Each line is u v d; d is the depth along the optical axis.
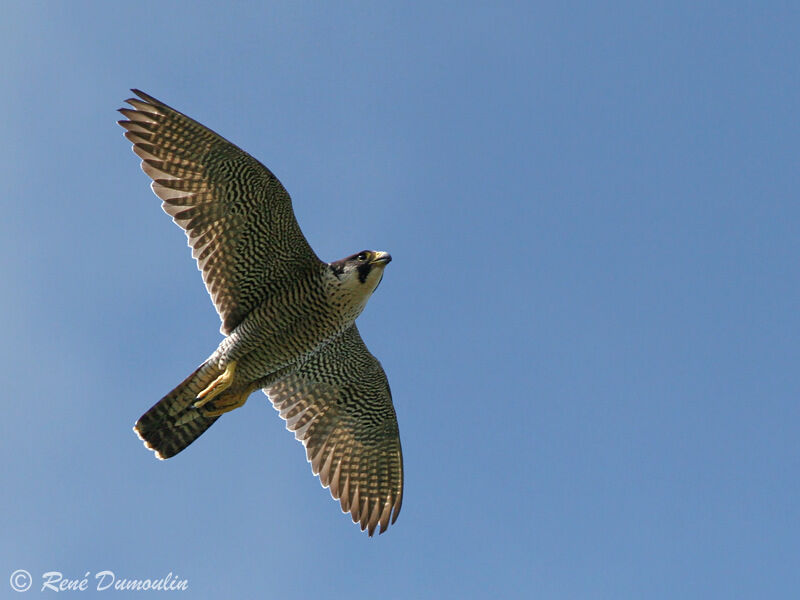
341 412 18.73
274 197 15.66
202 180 15.73
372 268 16.16
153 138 15.65
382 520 18.66
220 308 16.25
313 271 16.22
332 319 16.38
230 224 15.95
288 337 16.36
